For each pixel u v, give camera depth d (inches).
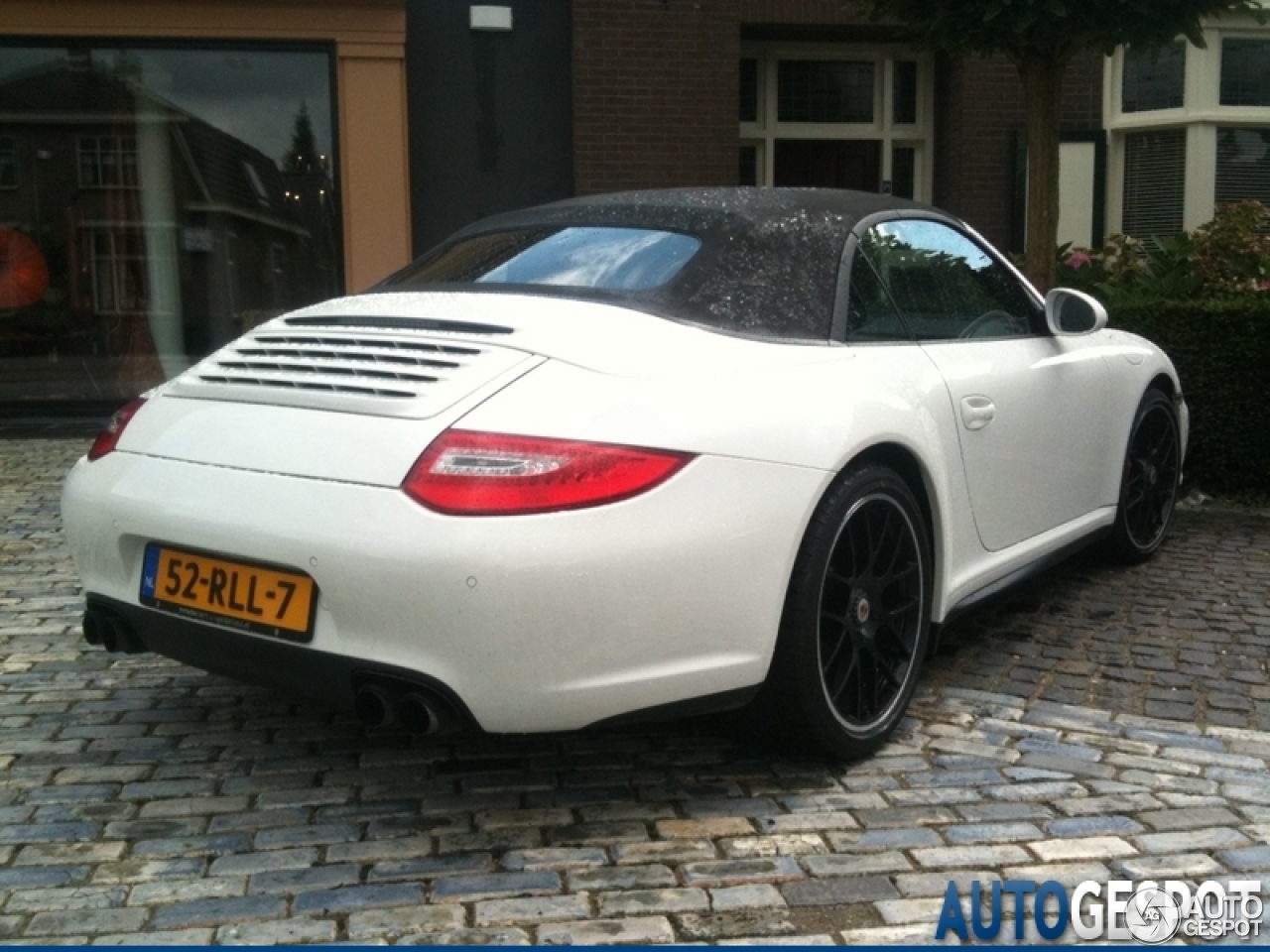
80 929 94.8
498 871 103.9
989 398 146.4
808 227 135.4
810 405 116.7
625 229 133.1
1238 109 416.8
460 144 370.9
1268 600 184.7
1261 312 249.4
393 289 136.8
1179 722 137.6
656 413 105.3
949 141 415.2
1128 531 197.3
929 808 115.7
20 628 170.6
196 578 111.3
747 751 129.2
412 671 99.3
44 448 310.3
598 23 368.5
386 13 347.9
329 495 102.6
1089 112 413.1
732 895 99.8
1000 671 154.3
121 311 362.0
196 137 355.9
